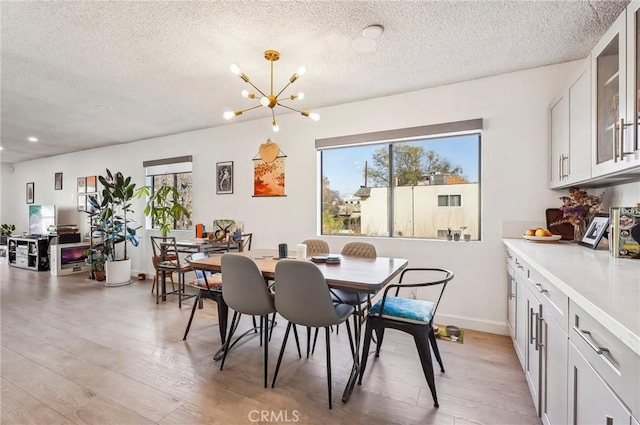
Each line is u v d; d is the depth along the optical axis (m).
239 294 1.99
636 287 1.07
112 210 4.77
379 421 1.61
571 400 1.14
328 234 3.70
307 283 1.73
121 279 4.62
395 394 1.84
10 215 7.46
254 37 2.12
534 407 1.70
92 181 5.85
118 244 5.53
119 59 2.43
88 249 5.36
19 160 7.03
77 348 2.45
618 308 0.84
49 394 1.83
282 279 1.80
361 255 2.74
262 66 2.56
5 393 1.84
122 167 5.43
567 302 1.18
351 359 2.28
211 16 1.88
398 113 3.18
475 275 2.86
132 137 5.01
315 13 1.86
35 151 6.10
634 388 0.72
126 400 1.78
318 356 2.33
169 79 2.82
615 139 1.42
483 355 2.33
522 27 2.01
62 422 1.59
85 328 2.88
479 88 2.83
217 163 4.41
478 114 2.83
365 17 1.90
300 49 2.29
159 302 3.73
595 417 0.94
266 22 1.95
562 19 1.92
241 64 2.52
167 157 4.88
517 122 2.70
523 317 1.97
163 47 2.25
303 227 3.76
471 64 2.55
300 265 1.72
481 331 2.81
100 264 4.91
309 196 3.71
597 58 1.67
